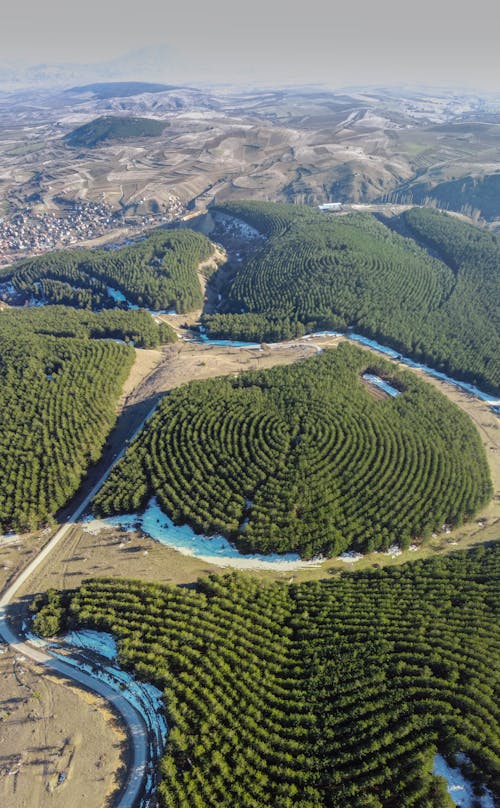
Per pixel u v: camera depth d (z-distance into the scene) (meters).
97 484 121.56
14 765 65.69
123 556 100.50
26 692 74.62
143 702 72.69
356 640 79.94
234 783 62.44
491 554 99.56
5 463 120.25
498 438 140.62
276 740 66.44
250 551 100.69
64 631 84.69
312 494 109.81
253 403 137.38
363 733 66.44
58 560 100.50
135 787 63.25
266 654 78.19
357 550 103.00
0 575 97.75
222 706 70.19
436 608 86.12
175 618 83.06
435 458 121.44
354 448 122.62
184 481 112.44
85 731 69.00
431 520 107.06
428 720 66.75
